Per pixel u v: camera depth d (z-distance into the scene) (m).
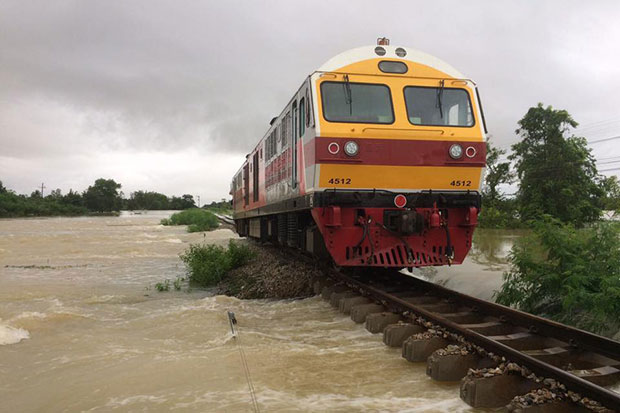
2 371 5.69
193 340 6.89
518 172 26.44
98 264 18.25
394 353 5.86
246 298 10.69
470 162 8.64
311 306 8.90
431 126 8.64
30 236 34.12
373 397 4.54
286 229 13.58
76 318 8.51
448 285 10.94
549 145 25.22
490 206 29.91
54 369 5.70
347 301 8.05
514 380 4.38
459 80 9.07
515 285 8.34
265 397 4.58
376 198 8.36
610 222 7.89
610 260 7.12
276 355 5.88
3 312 9.18
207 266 13.58
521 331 6.19
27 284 13.03
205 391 4.77
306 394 4.64
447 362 4.90
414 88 8.86
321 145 8.16
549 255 7.84
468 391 4.32
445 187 8.60
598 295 6.47
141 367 5.57
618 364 4.76
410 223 8.25
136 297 11.14
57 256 21.20
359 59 8.84
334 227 8.30
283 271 12.58
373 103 8.61
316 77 8.55
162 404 4.49
